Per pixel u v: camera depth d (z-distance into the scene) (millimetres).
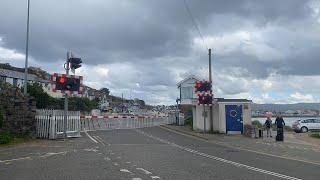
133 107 161500
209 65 32406
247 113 32062
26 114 24438
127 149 19234
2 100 22656
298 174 12164
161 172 12000
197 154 17703
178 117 46875
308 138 31453
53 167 12898
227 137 28969
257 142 25609
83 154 16812
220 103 32312
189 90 55875
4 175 11281
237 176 11523
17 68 100062
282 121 27266
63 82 23812
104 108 130750
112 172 11867
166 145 22078
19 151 17750
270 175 11844
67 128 26188
